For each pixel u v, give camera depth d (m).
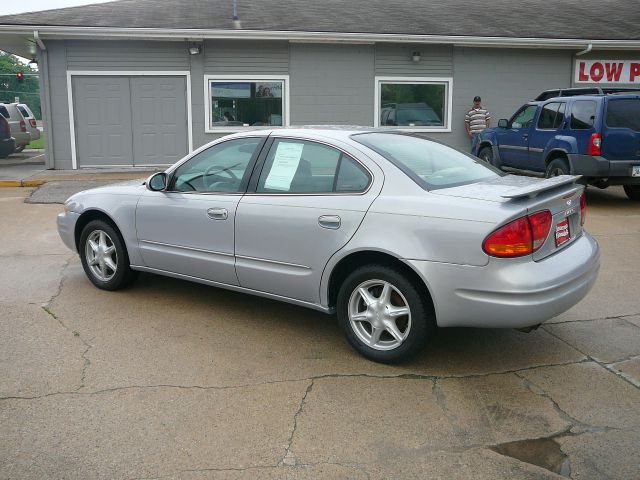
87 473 2.88
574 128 10.22
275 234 4.41
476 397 3.65
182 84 14.56
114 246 5.51
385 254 3.96
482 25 15.97
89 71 14.23
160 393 3.66
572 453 3.08
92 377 3.86
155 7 16.14
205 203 4.82
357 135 4.49
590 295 5.59
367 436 3.22
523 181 4.35
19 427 3.26
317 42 14.74
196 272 4.99
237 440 3.17
